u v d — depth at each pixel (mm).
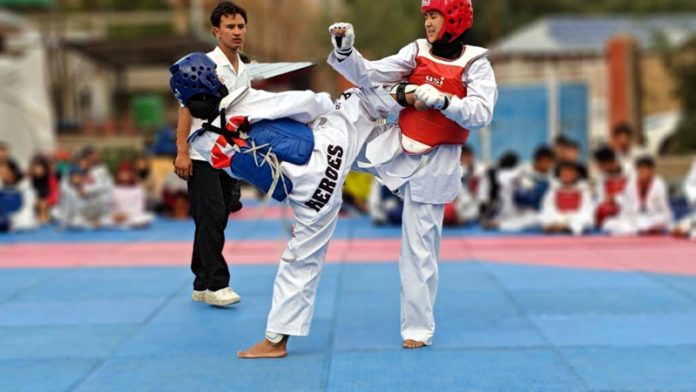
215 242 8711
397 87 6699
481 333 7648
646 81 36344
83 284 10633
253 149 6480
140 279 10922
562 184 14906
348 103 6855
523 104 26078
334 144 6602
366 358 6859
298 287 6773
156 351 7262
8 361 7055
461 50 6715
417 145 6734
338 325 8047
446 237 14617
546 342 7301
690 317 8195
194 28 30547
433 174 6785
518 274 10742
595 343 7250
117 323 8367
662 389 5980
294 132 6531
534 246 13273
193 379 6395
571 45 40906
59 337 7836
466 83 6625
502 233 15109
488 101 6465
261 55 41938
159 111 34594
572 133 26000
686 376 6273
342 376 6379
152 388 6207
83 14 32344
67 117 31344
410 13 45062
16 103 22922
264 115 6469
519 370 6469
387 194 16422
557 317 8273
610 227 14719
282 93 6609
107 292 10047
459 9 6531
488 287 9891
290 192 6625
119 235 16078
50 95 29688
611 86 26797
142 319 8516
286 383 6234
